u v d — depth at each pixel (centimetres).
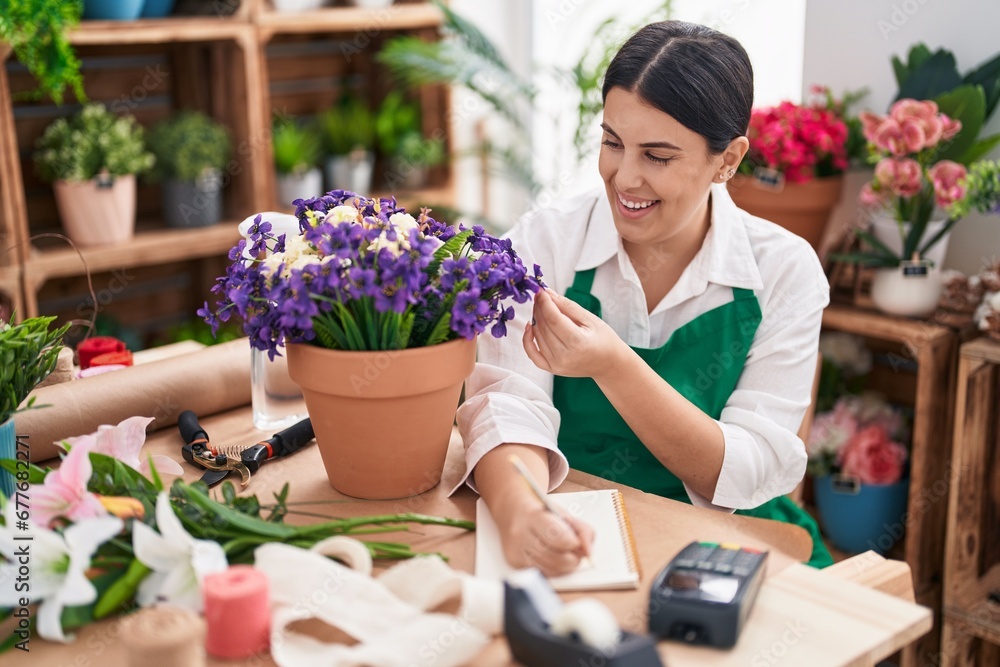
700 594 94
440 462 125
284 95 349
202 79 313
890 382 242
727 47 136
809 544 121
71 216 274
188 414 142
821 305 152
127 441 119
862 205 239
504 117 354
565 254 158
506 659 91
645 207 139
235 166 313
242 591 92
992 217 221
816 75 249
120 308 318
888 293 216
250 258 120
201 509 104
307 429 138
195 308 335
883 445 228
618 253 153
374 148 361
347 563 104
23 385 118
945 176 202
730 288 152
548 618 89
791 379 149
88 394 137
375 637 91
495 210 401
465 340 117
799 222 227
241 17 295
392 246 110
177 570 97
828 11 243
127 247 279
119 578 99
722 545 105
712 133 133
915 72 220
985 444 210
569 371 129
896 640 94
